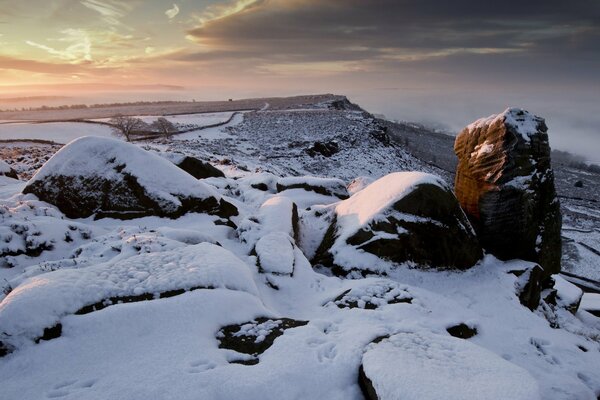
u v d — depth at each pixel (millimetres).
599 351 8570
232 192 16844
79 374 4789
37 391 4516
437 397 4305
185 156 18172
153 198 11844
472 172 13289
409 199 11180
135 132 61594
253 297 6871
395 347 5457
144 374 4766
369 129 76688
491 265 11883
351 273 10547
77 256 8695
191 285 6512
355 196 13406
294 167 46156
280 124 75250
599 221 66438
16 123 65188
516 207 12203
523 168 12156
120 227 10422
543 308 12086
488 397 4312
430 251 11102
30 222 9391
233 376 4766
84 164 12203
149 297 6191
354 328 6301
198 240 9625
